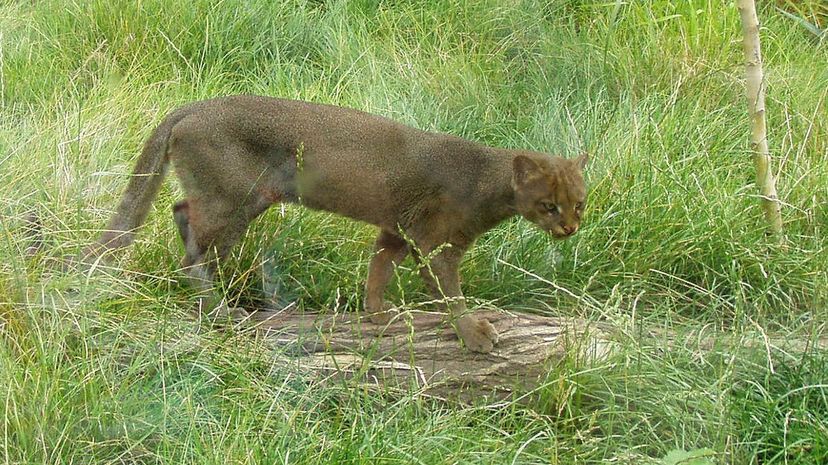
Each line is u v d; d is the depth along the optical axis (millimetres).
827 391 5664
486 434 5387
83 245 6199
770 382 5848
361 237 6988
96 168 7137
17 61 9055
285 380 5492
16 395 4988
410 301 6656
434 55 9641
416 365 5875
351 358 5875
